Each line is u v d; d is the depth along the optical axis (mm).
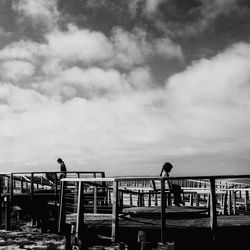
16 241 13586
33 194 16031
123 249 7570
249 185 19047
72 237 7887
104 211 12945
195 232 6586
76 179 7820
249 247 6707
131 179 6949
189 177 6543
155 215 8008
